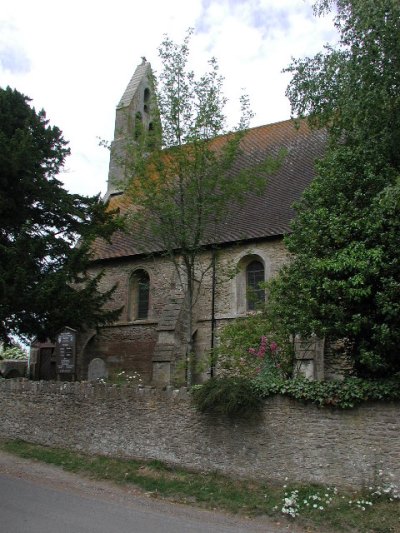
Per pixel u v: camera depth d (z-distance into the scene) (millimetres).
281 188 19922
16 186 17203
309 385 10211
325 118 13953
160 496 10031
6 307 15898
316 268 10141
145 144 15234
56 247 18094
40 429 13789
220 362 15547
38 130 19062
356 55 12008
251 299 16453
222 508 9406
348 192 11156
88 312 17438
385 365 9562
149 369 19516
